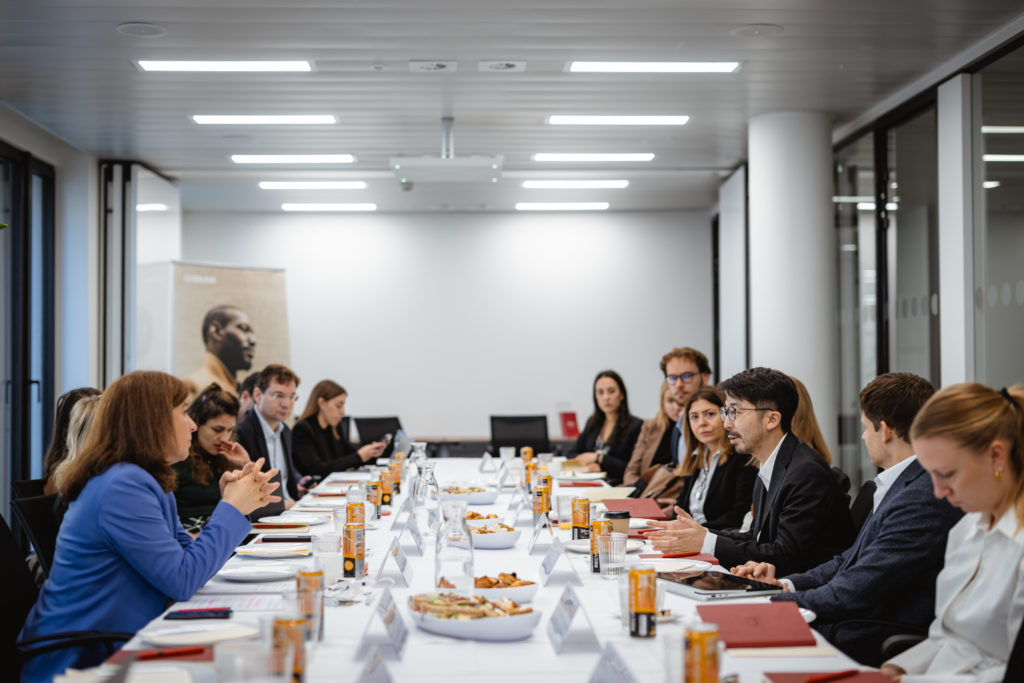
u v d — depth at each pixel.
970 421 1.92
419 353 10.63
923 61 5.55
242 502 2.60
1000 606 1.99
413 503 3.92
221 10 4.62
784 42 5.19
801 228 6.62
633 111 6.57
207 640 1.90
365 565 2.60
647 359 10.68
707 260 10.68
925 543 2.39
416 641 1.96
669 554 2.92
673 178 8.90
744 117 6.77
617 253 10.71
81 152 7.68
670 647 1.38
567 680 1.71
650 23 4.85
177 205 8.99
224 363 8.55
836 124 7.04
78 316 7.65
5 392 6.79
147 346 8.12
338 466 6.33
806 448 3.14
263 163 8.20
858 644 2.47
